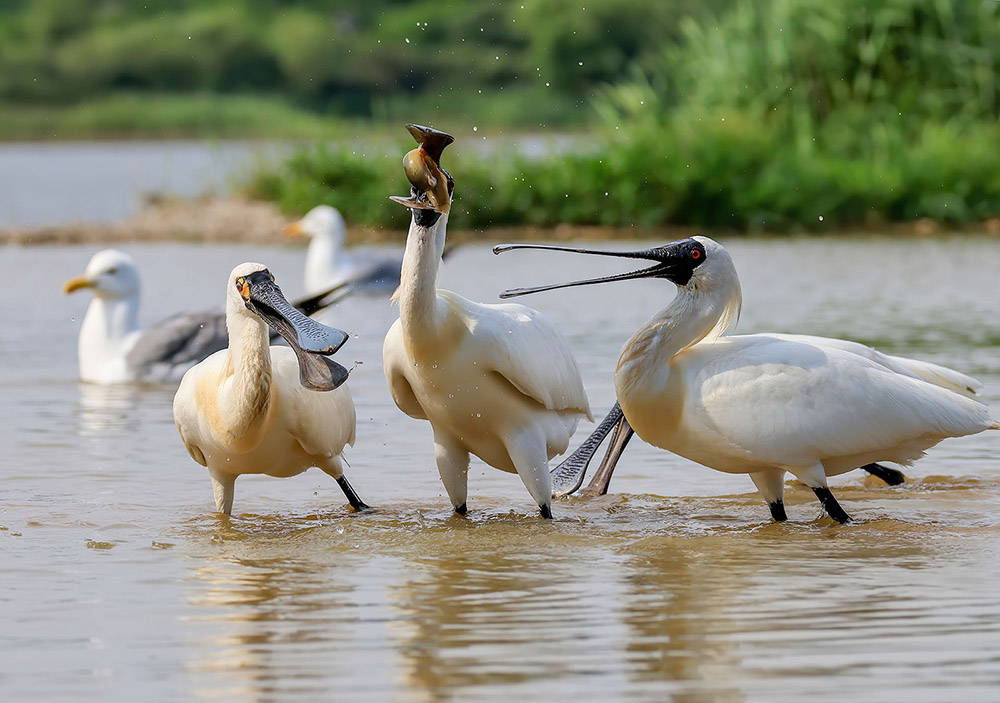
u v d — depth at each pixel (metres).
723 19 43.00
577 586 9.38
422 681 7.54
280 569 9.90
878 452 11.38
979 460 13.73
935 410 11.40
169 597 9.18
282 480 13.27
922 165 37.38
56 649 8.14
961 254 30.67
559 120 79.25
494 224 36.47
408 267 10.97
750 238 35.31
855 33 39.09
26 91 102.94
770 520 11.62
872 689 7.36
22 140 95.62
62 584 9.51
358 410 16.28
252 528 11.31
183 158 66.38
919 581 9.40
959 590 9.16
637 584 9.41
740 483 13.14
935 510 11.88
